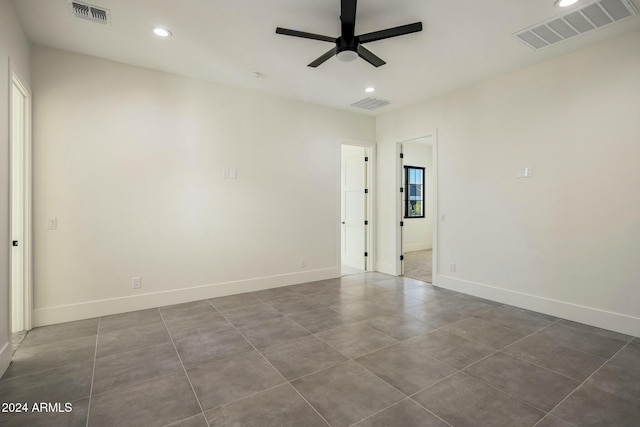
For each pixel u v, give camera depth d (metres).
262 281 4.57
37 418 1.82
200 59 3.48
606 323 3.10
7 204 2.37
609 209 3.08
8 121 2.40
